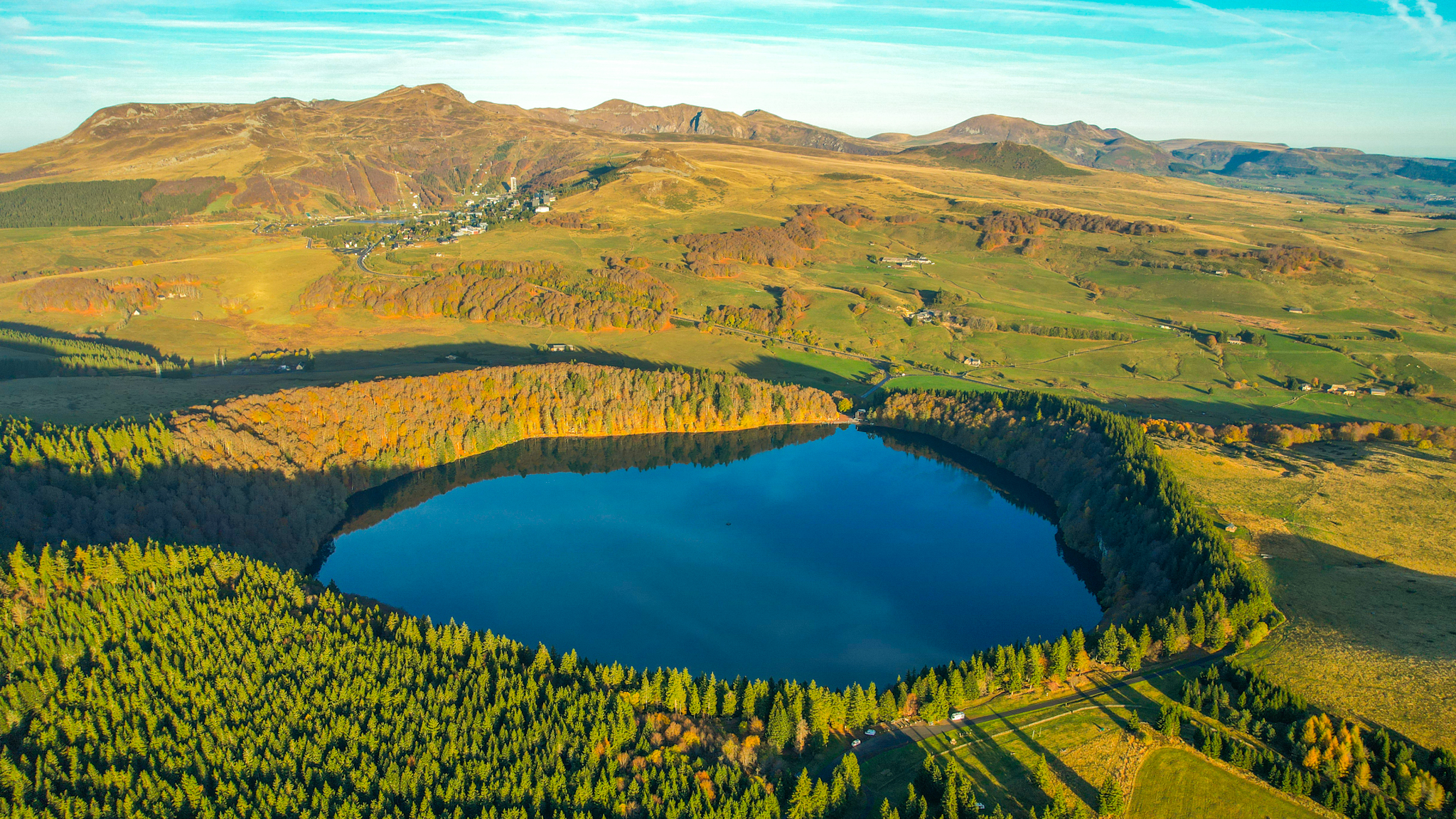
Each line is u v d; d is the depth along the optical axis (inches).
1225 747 4370.1
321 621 5452.8
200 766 4224.9
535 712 4719.5
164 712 4559.5
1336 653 5226.4
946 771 4261.8
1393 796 4045.3
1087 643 5807.1
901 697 4862.2
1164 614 5856.3
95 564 5590.6
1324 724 4370.1
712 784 4212.6
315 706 4655.5
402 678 4958.2
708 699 4938.5
